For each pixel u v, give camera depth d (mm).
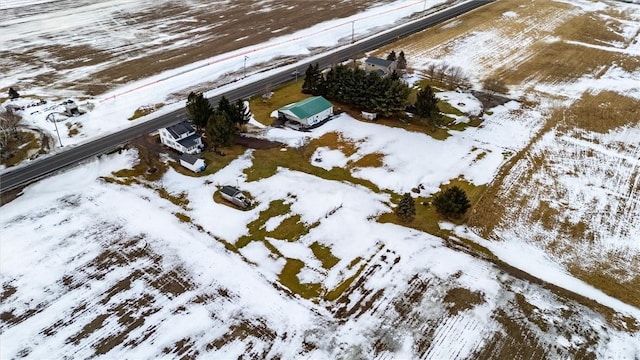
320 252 36844
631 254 37125
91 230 38438
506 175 46156
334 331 30578
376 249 37219
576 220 40562
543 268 35781
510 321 31422
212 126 46500
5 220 39125
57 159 47250
